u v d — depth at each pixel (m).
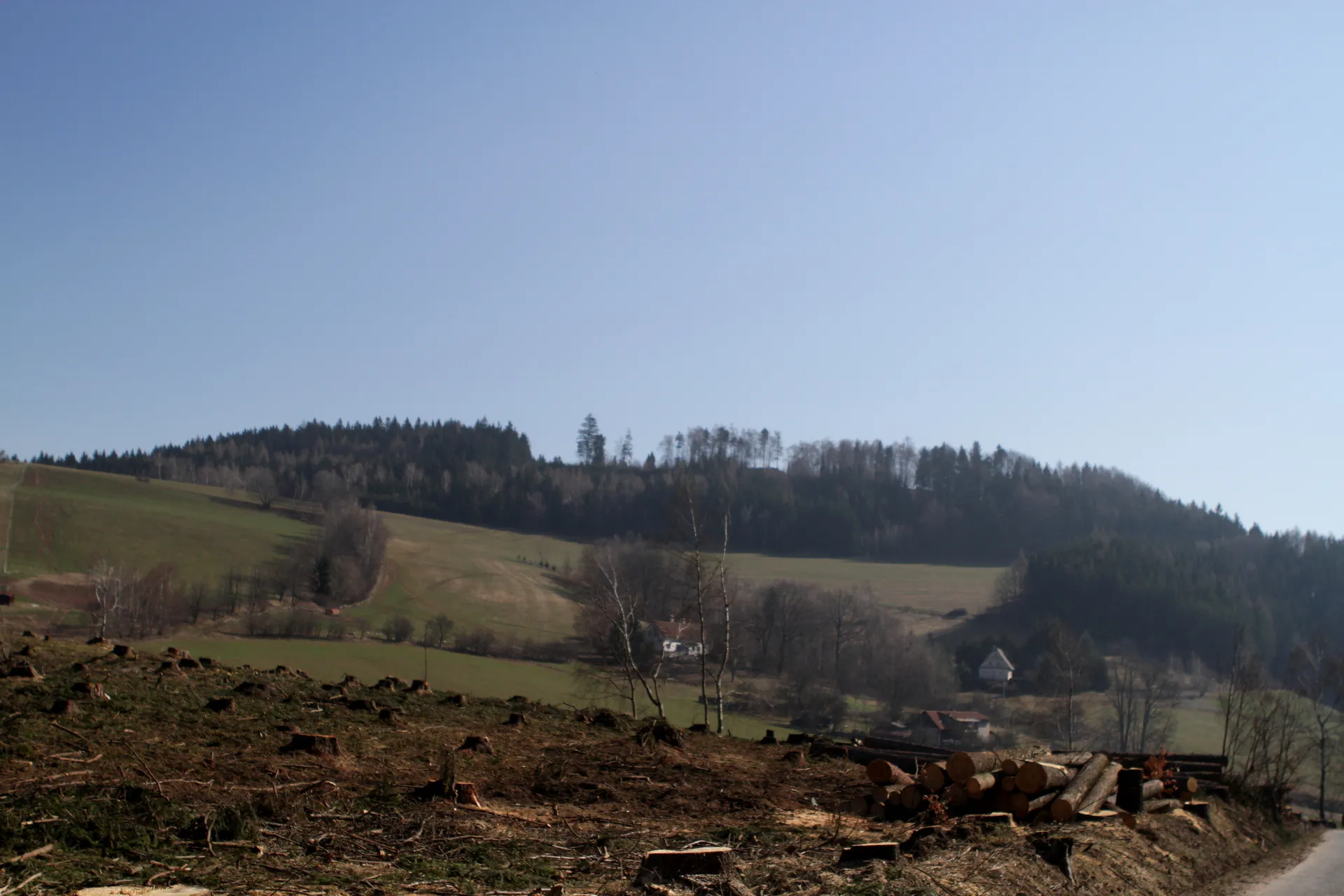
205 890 6.21
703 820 10.81
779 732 43.00
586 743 14.27
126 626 51.03
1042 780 12.42
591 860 8.17
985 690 65.25
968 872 8.83
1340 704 44.69
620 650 28.67
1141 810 14.27
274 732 11.55
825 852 9.10
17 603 56.09
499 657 53.47
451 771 9.95
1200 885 12.13
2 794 7.72
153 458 176.12
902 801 12.53
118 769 9.07
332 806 9.02
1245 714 28.67
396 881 6.99
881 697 55.75
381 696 15.45
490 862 7.84
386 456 183.62
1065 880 9.66
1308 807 42.91
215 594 65.19
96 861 6.57
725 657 26.09
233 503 109.56
